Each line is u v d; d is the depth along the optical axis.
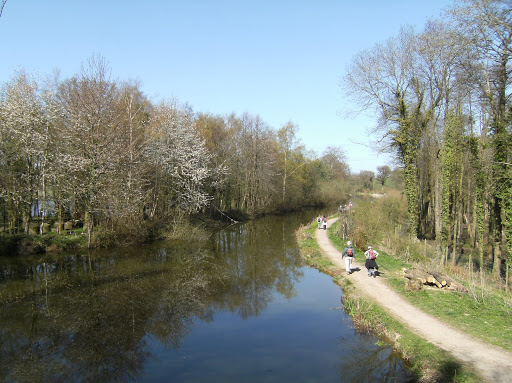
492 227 21.89
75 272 19.22
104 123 24.31
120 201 24.55
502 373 7.97
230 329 12.27
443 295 13.77
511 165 16.16
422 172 30.08
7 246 21.31
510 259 16.08
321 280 18.62
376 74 26.95
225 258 24.14
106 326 12.62
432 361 8.78
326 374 9.12
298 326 12.45
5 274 18.42
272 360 9.93
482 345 9.45
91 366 9.95
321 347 10.75
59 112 24.48
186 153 32.12
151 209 29.89
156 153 29.72
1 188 21.41
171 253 25.14
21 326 12.55
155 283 17.81
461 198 25.55
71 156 22.86
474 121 22.25
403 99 26.44
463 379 7.81
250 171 47.22
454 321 11.22
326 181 74.12
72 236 24.36
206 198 35.31
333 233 33.25
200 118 41.25
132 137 26.95
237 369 9.47
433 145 25.56
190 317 13.51
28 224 23.64
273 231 37.91
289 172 57.88
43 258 21.52
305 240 29.69
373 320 11.98
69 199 23.73
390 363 9.55
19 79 23.53
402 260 20.81
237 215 45.16
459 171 23.16
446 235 21.55
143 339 11.60
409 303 13.23
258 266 21.94
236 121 47.94
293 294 16.25
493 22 15.41
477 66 17.55
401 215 34.44
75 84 25.23
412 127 25.23
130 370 9.57
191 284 17.83
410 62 25.16
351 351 10.39
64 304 14.63
